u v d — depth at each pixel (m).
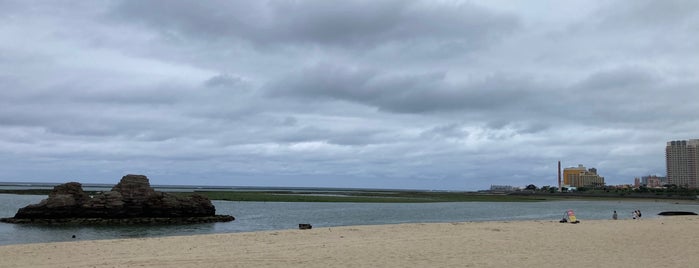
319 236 28.61
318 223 57.25
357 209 87.81
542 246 23.45
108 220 57.31
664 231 30.73
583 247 22.98
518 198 174.38
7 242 39.69
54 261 19.58
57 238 42.53
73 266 18.28
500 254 20.77
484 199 157.12
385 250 22.14
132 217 59.69
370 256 20.34
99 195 60.75
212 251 22.05
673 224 36.94
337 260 19.33
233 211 78.25
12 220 56.38
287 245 24.14
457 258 19.70
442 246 23.58
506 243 24.70
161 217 60.72
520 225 36.44
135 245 24.31
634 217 49.62
